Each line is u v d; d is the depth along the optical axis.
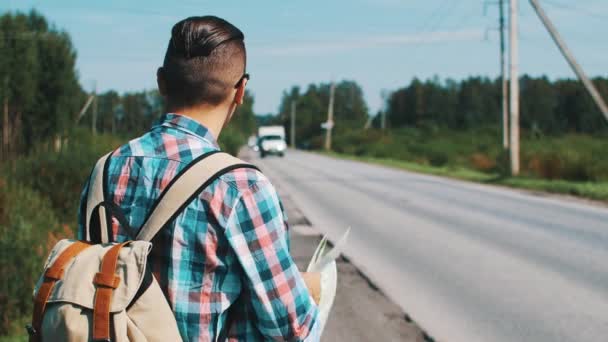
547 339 4.89
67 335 1.21
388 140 57.28
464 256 8.32
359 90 149.25
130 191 1.36
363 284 6.68
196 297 1.29
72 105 18.97
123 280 1.23
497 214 13.16
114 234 1.36
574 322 5.36
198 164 1.33
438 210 13.92
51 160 10.30
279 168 33.50
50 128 18.09
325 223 11.67
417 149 46.56
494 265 7.75
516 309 5.76
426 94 113.44
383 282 6.79
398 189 19.88
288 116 133.38
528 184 20.66
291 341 1.33
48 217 8.13
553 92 71.38
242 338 1.34
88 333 1.21
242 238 1.29
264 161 43.50
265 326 1.31
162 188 1.33
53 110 18.17
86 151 11.47
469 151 39.19
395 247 9.03
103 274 1.23
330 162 42.56
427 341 4.78
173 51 1.43
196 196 1.30
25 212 7.52
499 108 105.94
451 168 32.16
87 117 71.50
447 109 110.06
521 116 71.50
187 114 1.43
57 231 7.76
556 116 70.12
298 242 9.38
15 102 16.84
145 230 1.31
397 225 11.43
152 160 1.37
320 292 1.54
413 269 7.49
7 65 16.50
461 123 105.81
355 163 41.22
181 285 1.29
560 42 20.53
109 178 1.39
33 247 6.02
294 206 14.64
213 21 1.45
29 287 5.73
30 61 17.34
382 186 21.12
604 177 21.39
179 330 1.29
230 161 1.34
